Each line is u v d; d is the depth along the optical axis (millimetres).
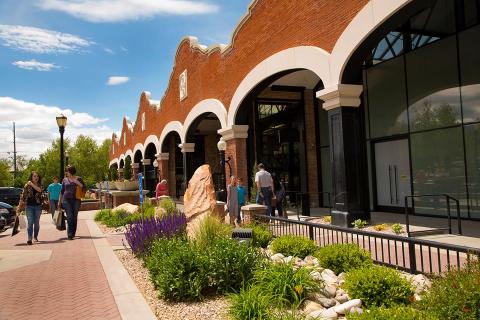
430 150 13281
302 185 18406
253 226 9633
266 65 14438
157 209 14484
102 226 14445
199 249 6367
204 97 20484
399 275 4930
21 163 80250
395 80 14531
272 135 19422
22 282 6566
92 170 64500
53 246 10094
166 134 28031
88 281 6465
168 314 4918
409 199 14039
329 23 11461
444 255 7512
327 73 11438
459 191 12344
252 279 5496
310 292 4914
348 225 10781
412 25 13727
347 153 10961
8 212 17156
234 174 16984
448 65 12664
